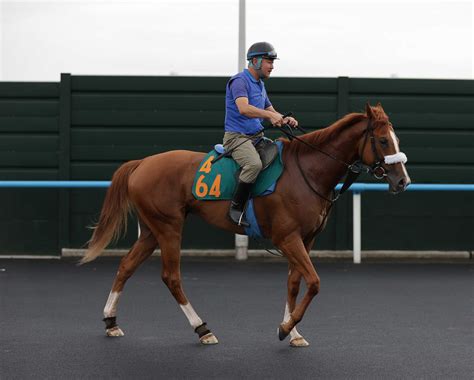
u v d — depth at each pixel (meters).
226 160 6.66
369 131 6.29
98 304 8.20
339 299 8.49
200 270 10.45
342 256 11.59
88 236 11.60
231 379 5.46
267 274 10.14
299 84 11.46
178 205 6.75
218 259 11.41
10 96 11.51
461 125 11.59
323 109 11.51
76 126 11.55
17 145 11.52
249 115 6.42
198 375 5.56
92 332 6.93
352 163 6.46
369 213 11.60
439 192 11.63
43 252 11.59
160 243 6.79
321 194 6.44
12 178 11.55
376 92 11.53
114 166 11.56
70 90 11.48
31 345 6.43
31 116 11.52
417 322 7.37
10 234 11.56
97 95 11.52
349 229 11.62
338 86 11.48
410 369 5.73
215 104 11.52
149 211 6.80
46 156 11.55
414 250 11.69
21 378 5.48
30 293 8.80
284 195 6.39
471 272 10.45
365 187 10.91
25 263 11.06
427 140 11.59
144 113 11.53
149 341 6.60
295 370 5.70
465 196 11.66
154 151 11.56
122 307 8.06
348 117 6.41
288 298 6.57
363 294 8.80
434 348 6.36
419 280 9.77
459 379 5.48
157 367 5.77
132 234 11.62
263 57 6.59
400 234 11.65
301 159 6.50
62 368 5.73
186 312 6.60
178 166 6.80
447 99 11.57
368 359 6.01
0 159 11.52
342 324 7.27
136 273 10.23
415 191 11.61
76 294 8.75
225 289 9.05
